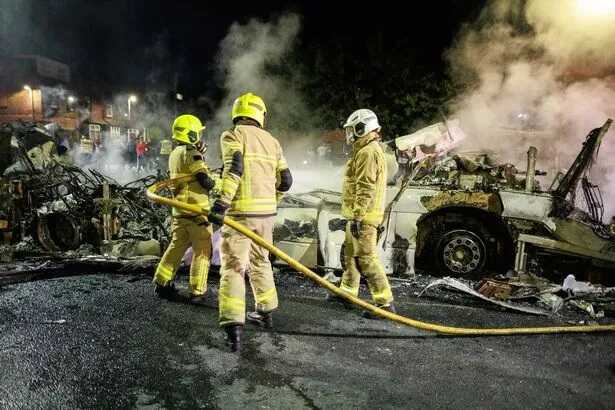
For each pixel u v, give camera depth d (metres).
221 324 3.32
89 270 5.35
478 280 5.41
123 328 3.66
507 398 2.86
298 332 3.74
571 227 5.09
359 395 2.81
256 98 3.61
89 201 6.52
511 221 5.29
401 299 4.75
